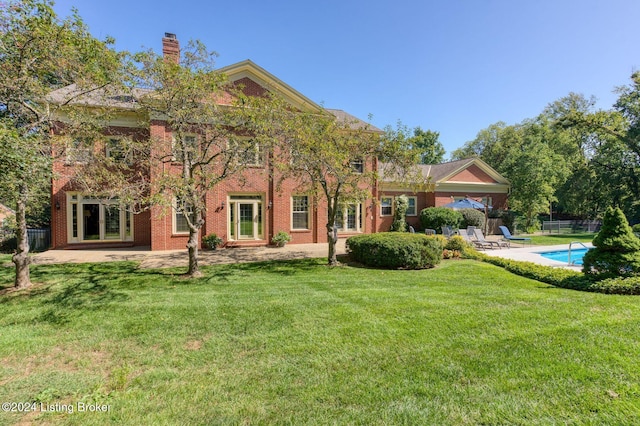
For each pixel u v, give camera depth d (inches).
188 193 299.6
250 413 100.4
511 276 311.3
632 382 108.9
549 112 1291.8
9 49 219.9
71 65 242.1
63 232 507.8
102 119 334.6
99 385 121.0
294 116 344.5
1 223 506.9
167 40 525.0
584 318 172.7
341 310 204.1
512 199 941.8
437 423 92.5
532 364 124.6
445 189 875.4
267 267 371.9
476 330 162.6
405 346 147.3
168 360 141.1
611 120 834.8
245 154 317.7
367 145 365.4
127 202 280.8
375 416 96.7
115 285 281.0
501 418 93.3
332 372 125.9
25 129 220.4
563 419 91.6
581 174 1013.2
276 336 164.7
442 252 412.5
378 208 698.8
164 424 95.7
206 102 305.1
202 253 481.1
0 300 235.5
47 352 151.1
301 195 605.9
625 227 258.4
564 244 648.4
